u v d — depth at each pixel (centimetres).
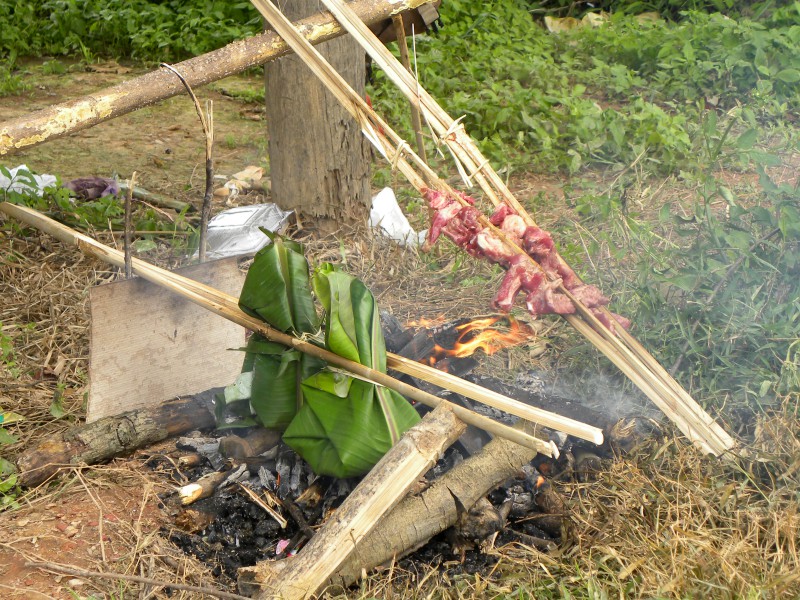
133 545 327
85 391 416
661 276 433
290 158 588
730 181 687
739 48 914
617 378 430
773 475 350
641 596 289
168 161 762
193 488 353
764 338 417
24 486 354
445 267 564
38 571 309
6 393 417
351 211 600
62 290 511
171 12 1120
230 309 367
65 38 1102
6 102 913
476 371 444
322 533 293
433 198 347
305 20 399
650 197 645
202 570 321
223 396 387
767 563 301
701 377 410
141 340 387
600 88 954
